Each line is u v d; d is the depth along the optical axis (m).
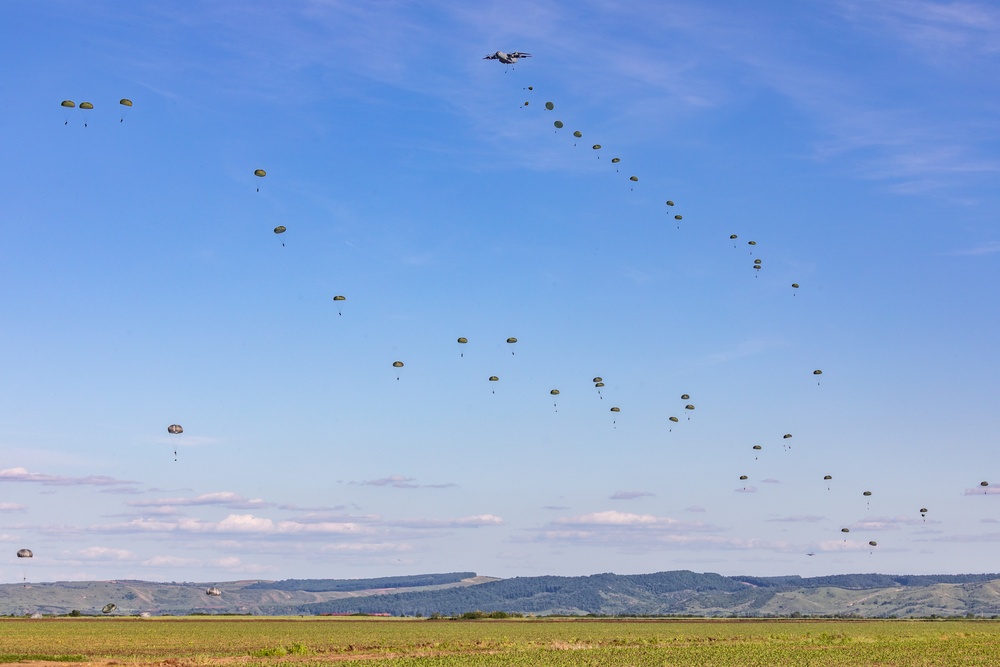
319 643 116.06
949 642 117.69
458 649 105.00
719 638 126.44
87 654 93.88
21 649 98.69
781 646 109.56
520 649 104.25
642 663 84.31
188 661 85.75
